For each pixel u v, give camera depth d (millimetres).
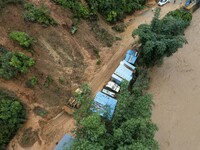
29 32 29703
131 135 20297
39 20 30516
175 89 33031
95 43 34188
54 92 28828
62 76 29953
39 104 27828
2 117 24953
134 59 32438
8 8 29062
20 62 27094
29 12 30172
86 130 19922
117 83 30672
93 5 36031
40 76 28516
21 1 30047
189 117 30438
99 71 32094
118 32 37031
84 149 18797
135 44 34875
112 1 36938
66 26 32750
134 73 31906
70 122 28016
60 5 33000
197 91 32969
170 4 42375
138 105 22031
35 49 29281
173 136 28781
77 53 32156
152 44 29609
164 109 30984
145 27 31609
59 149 24906
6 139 25422
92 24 35500
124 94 22500
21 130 26438
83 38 33500
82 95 22594
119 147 19484
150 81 33531
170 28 31484
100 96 28688
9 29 28562
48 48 30266
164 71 34844
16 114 25844
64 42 31688
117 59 33469
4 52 27266
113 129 20969
